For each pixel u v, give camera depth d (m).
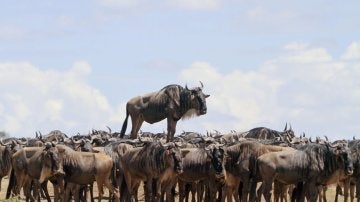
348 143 116.00
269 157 102.75
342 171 102.44
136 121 129.25
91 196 115.75
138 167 108.44
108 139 132.38
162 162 106.44
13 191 122.00
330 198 130.62
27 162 109.69
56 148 105.94
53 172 104.38
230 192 108.50
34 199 111.19
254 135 141.75
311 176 102.12
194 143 123.31
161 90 127.69
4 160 117.44
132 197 112.25
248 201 112.12
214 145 107.50
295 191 105.50
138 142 118.25
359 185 111.62
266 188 102.50
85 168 106.44
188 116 127.25
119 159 112.44
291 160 102.25
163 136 145.12
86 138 128.25
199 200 116.81
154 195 109.69
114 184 109.25
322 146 103.06
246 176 106.00
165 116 126.44
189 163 109.75
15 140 129.38
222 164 105.75
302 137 142.88
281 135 141.88
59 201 115.25
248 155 106.25
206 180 112.06
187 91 125.81
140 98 128.88
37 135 136.75
